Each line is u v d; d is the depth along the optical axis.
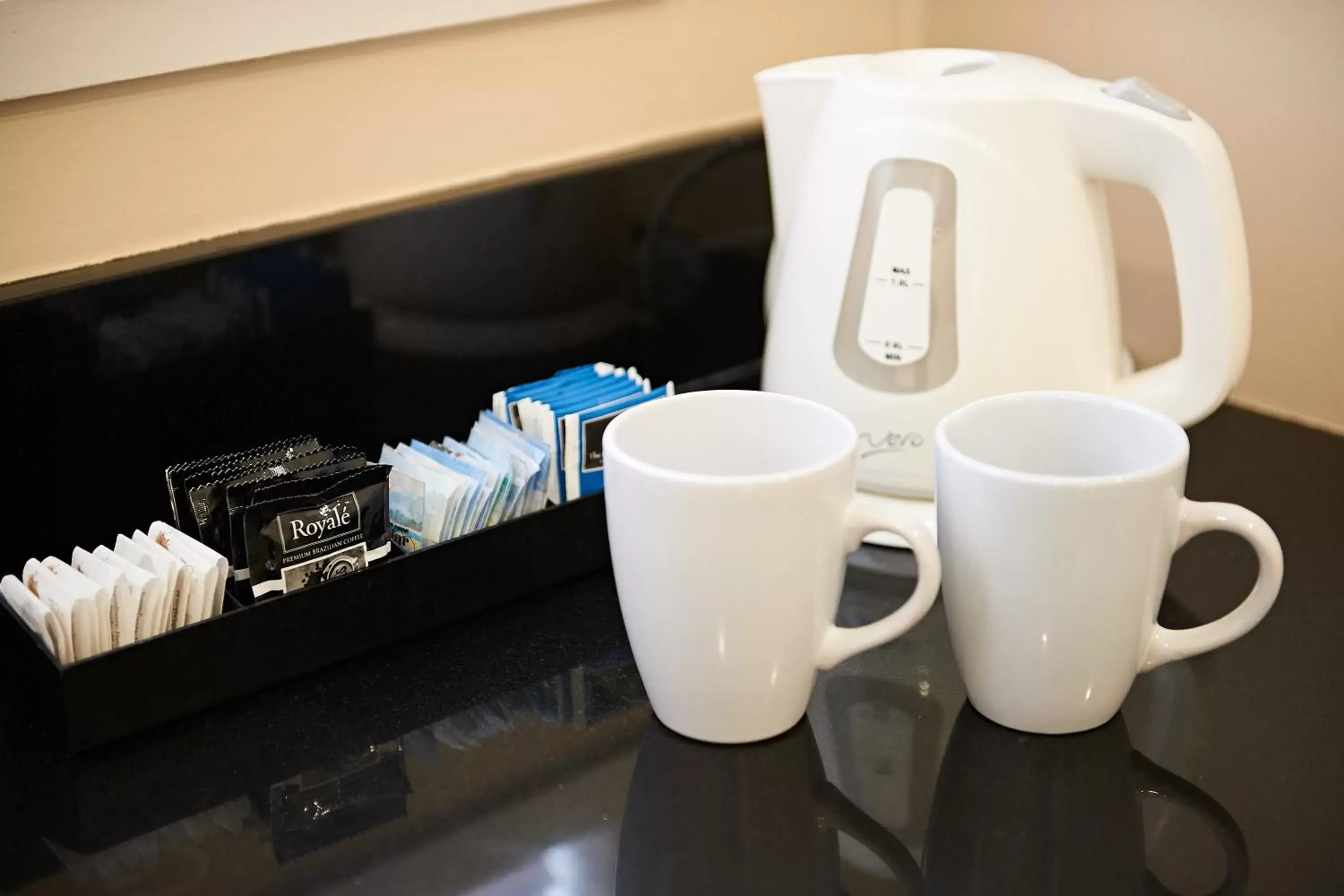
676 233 0.86
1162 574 0.55
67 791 0.56
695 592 0.52
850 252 0.69
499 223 0.77
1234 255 0.65
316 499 0.61
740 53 0.88
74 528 0.65
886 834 0.52
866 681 0.62
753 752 0.57
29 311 0.61
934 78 0.69
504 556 0.67
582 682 0.63
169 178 0.67
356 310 0.72
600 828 0.53
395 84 0.73
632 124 0.84
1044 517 0.51
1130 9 0.84
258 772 0.57
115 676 0.57
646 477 0.51
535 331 0.81
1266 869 0.50
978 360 0.68
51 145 0.63
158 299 0.65
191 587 0.58
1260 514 0.75
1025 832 0.52
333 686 0.63
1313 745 0.57
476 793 0.55
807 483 0.51
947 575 0.56
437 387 0.77
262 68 0.68
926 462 0.70
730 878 0.50
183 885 0.51
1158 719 0.59
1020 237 0.67
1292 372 0.83
